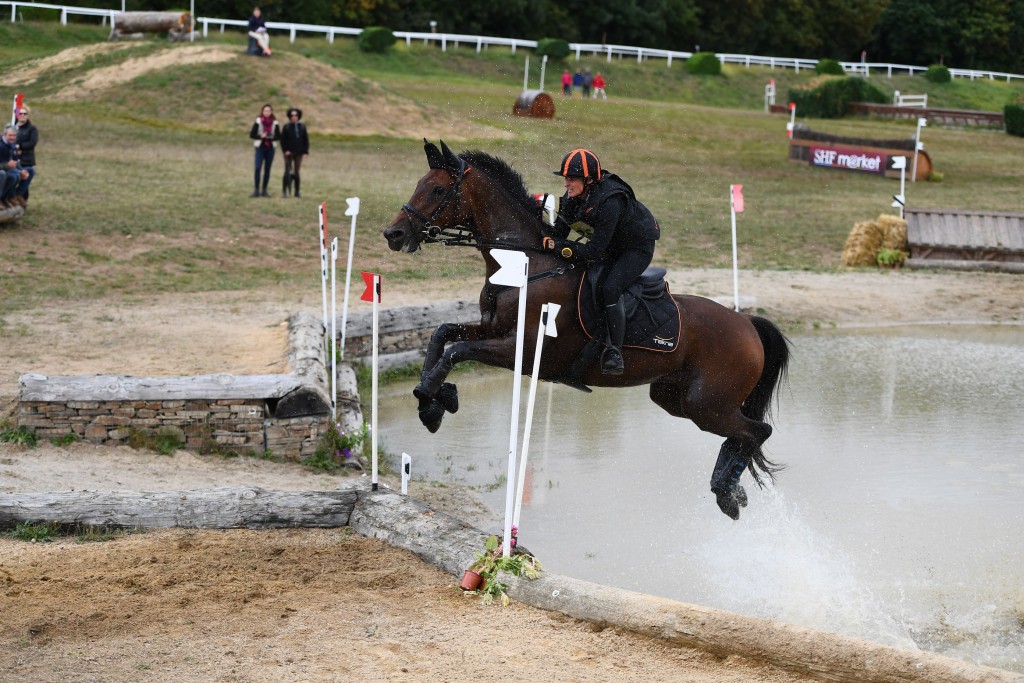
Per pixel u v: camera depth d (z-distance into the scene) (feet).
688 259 66.64
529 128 114.32
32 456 27.07
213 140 94.58
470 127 110.22
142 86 105.40
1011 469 31.76
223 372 33.22
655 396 25.82
